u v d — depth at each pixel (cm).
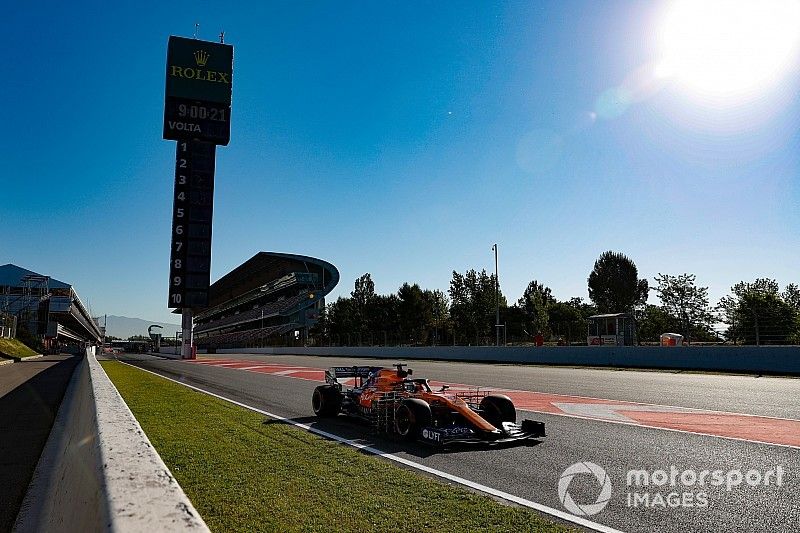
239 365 3034
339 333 7438
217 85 3872
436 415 793
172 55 3797
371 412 853
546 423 909
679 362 2306
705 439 770
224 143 3866
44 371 2800
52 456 715
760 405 1129
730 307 3166
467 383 1684
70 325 12350
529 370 2331
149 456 234
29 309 8225
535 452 692
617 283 7594
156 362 3519
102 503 176
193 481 520
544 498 500
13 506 497
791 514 463
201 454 639
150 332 9344
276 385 1664
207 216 3800
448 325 6359
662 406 1123
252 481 522
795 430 840
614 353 2553
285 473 554
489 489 527
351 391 967
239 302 10481
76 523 243
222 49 3919
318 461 610
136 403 1162
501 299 6284
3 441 827
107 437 274
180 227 3738
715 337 3728
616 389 1469
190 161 3784
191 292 3731
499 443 740
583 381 1730
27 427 968
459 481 555
